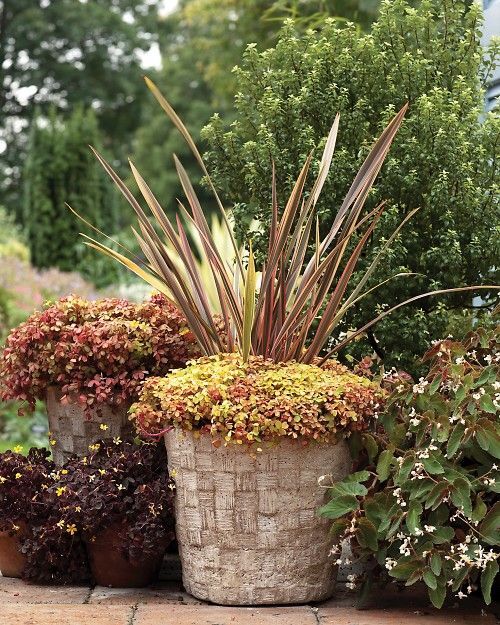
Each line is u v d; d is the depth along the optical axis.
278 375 3.27
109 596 3.41
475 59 4.35
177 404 3.18
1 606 3.25
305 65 4.41
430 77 4.32
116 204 12.20
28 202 11.66
